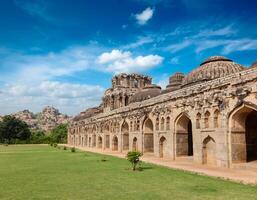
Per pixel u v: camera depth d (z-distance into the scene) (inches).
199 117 911.7
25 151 1652.3
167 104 1109.7
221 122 809.5
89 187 502.9
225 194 447.5
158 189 485.1
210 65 1127.0
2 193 456.4
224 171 719.1
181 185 521.3
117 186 511.8
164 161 991.6
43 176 630.5
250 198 421.4
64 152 1542.8
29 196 434.6
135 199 414.0
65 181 564.7
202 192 461.1
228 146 788.0
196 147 914.1
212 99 843.4
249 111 763.4
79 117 3043.8
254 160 832.9
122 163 916.6
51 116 6761.8
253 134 916.0
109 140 1856.5
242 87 739.4
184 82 1147.3
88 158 1120.2
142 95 1652.3
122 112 1583.4
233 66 1095.0
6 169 761.0
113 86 2326.5
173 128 1066.1
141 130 1331.2
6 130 3388.3
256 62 942.4
